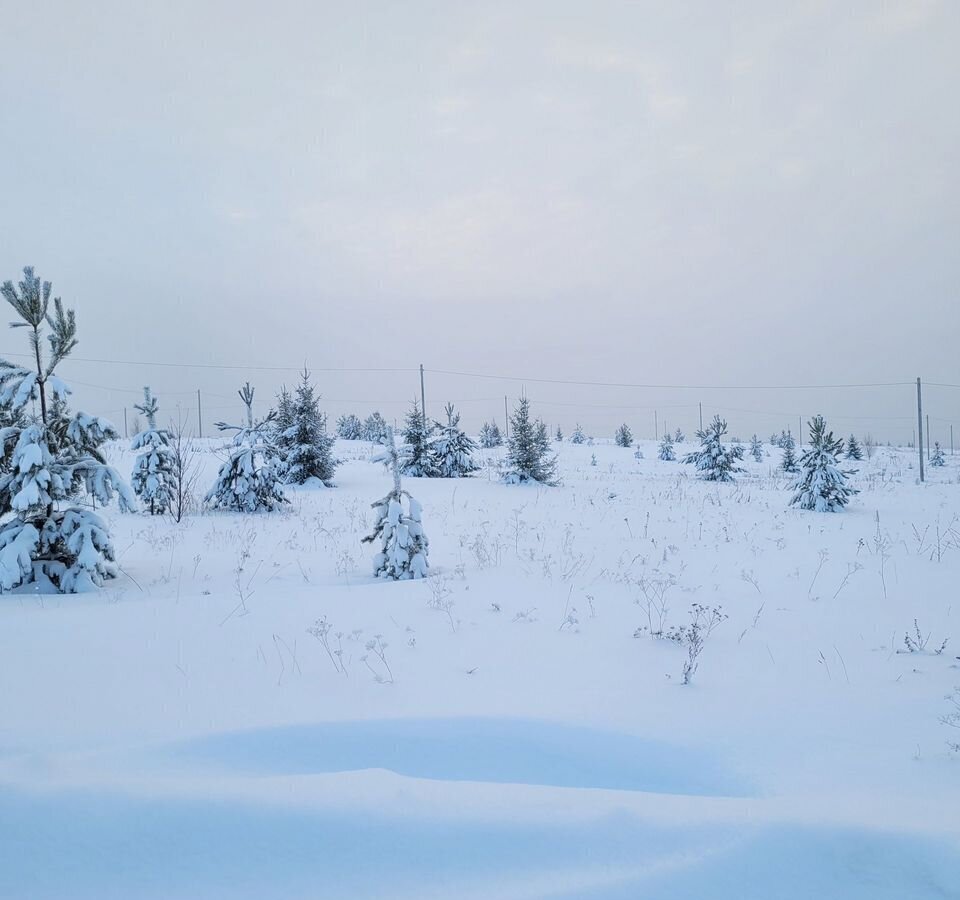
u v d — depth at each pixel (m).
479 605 6.79
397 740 3.62
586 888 2.27
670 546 10.89
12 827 2.50
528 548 11.15
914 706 4.27
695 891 2.26
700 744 3.64
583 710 4.07
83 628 5.76
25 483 7.54
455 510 17.08
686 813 2.69
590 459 46.25
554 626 6.08
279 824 2.58
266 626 5.89
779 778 3.24
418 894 2.27
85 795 2.67
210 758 3.31
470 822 2.61
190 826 2.55
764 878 2.32
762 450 61.84
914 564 9.74
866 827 2.54
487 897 2.24
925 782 3.18
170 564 9.66
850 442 53.44
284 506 17.62
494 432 57.62
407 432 28.52
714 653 5.39
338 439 58.81
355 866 2.40
